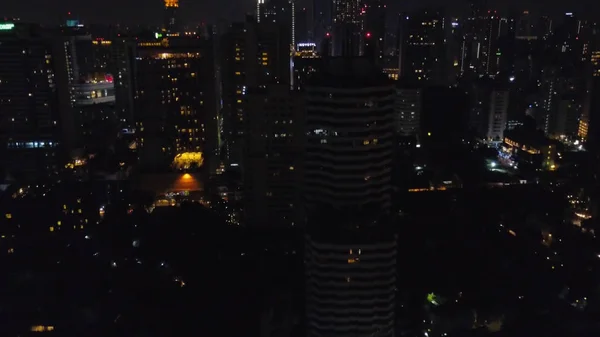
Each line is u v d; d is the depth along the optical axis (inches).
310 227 5497.1
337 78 5570.9
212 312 6456.7
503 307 6422.2
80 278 7121.1
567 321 6156.5
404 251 7706.7
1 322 6176.2
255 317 6348.4
